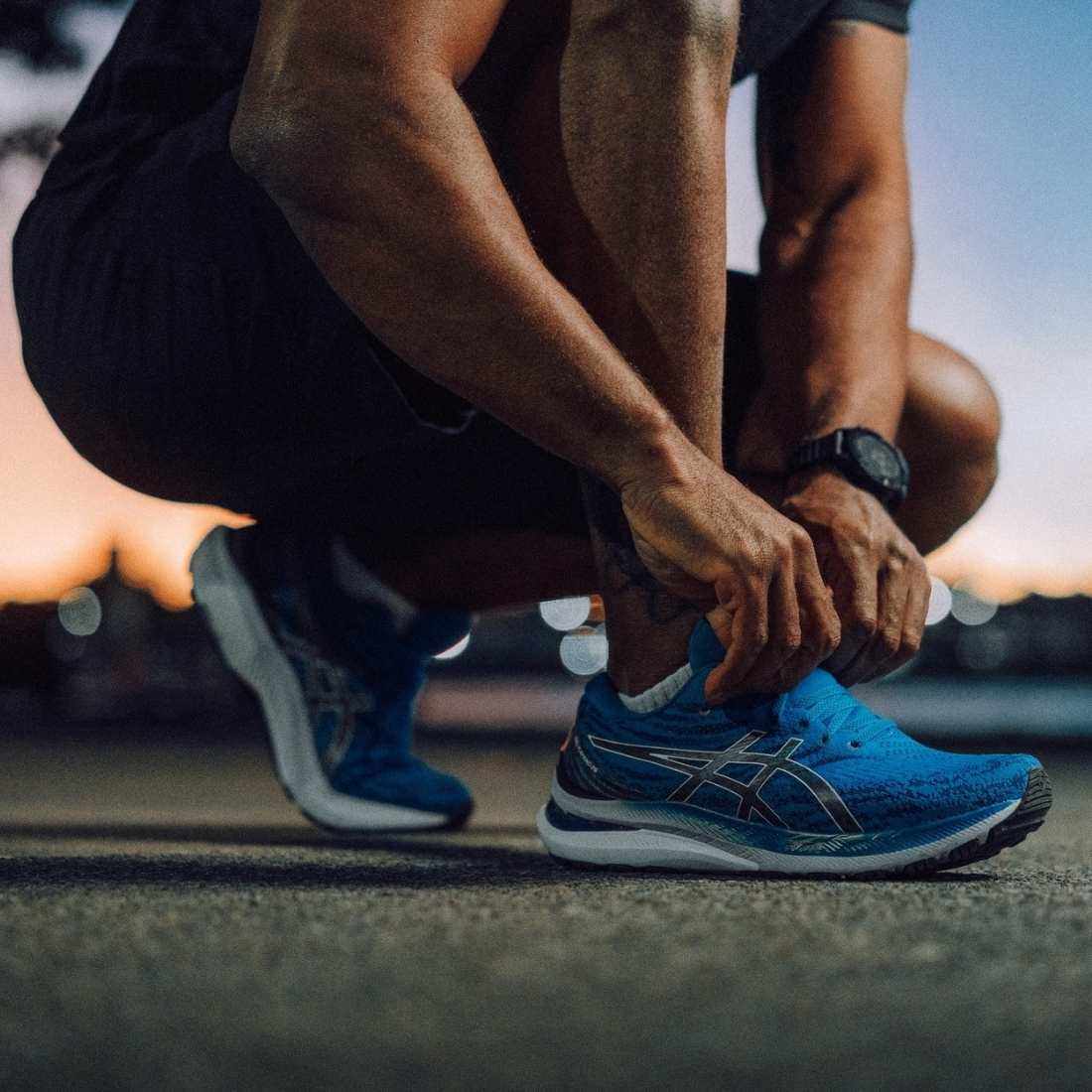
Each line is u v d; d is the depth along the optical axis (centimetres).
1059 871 126
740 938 78
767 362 157
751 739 120
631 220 112
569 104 115
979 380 178
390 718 186
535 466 164
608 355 106
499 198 106
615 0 111
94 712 1524
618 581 124
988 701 1421
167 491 166
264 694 184
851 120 161
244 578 184
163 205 141
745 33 147
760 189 171
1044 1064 50
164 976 66
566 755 131
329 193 105
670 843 122
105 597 1544
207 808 276
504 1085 47
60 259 153
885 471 135
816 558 129
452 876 117
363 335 132
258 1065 49
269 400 144
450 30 107
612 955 72
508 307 104
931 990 63
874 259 155
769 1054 51
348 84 104
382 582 185
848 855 116
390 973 67
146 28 154
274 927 81
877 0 164
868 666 132
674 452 107
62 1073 48
